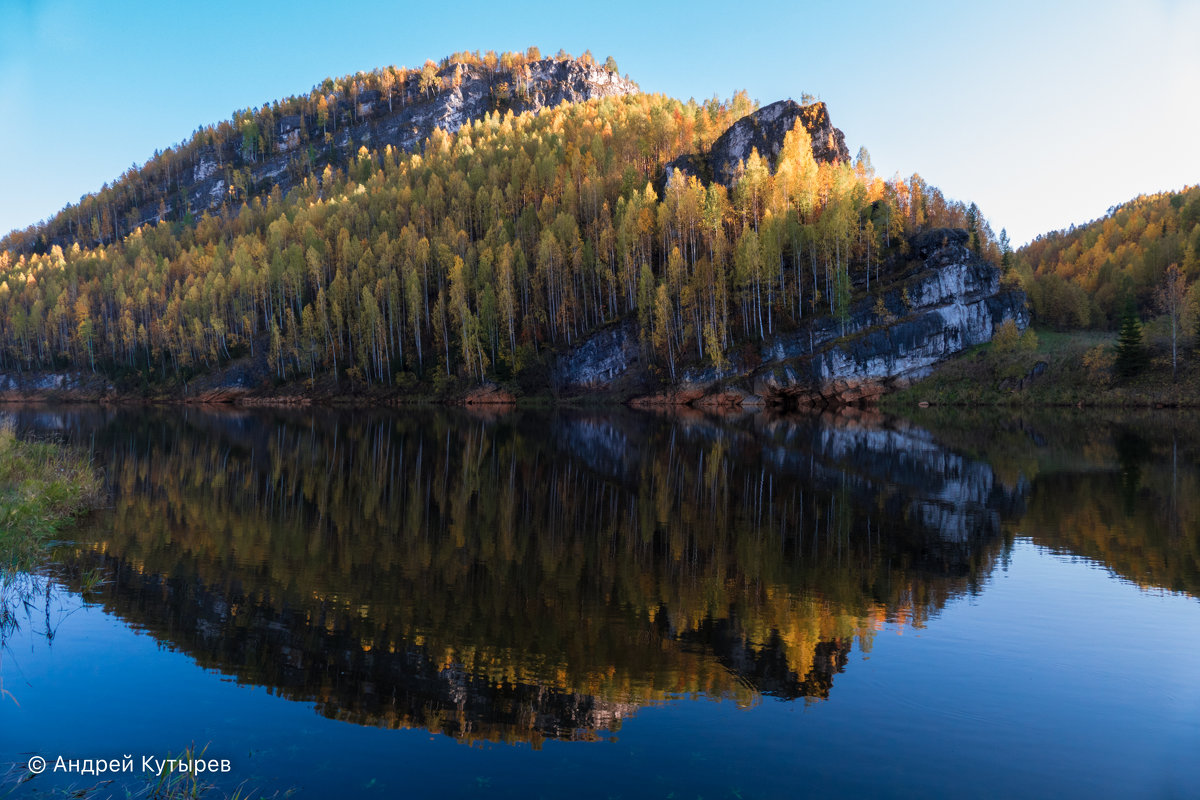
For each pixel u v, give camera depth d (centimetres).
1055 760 777
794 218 9125
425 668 1043
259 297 11956
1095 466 3152
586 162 12612
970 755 788
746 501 2400
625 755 787
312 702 925
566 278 10006
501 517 2147
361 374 10562
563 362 9612
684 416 6981
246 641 1139
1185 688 968
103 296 13362
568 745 810
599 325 9681
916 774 747
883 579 1498
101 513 2175
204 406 9912
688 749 802
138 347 12369
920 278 8175
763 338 8400
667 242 9838
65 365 12875
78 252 18425
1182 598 1363
